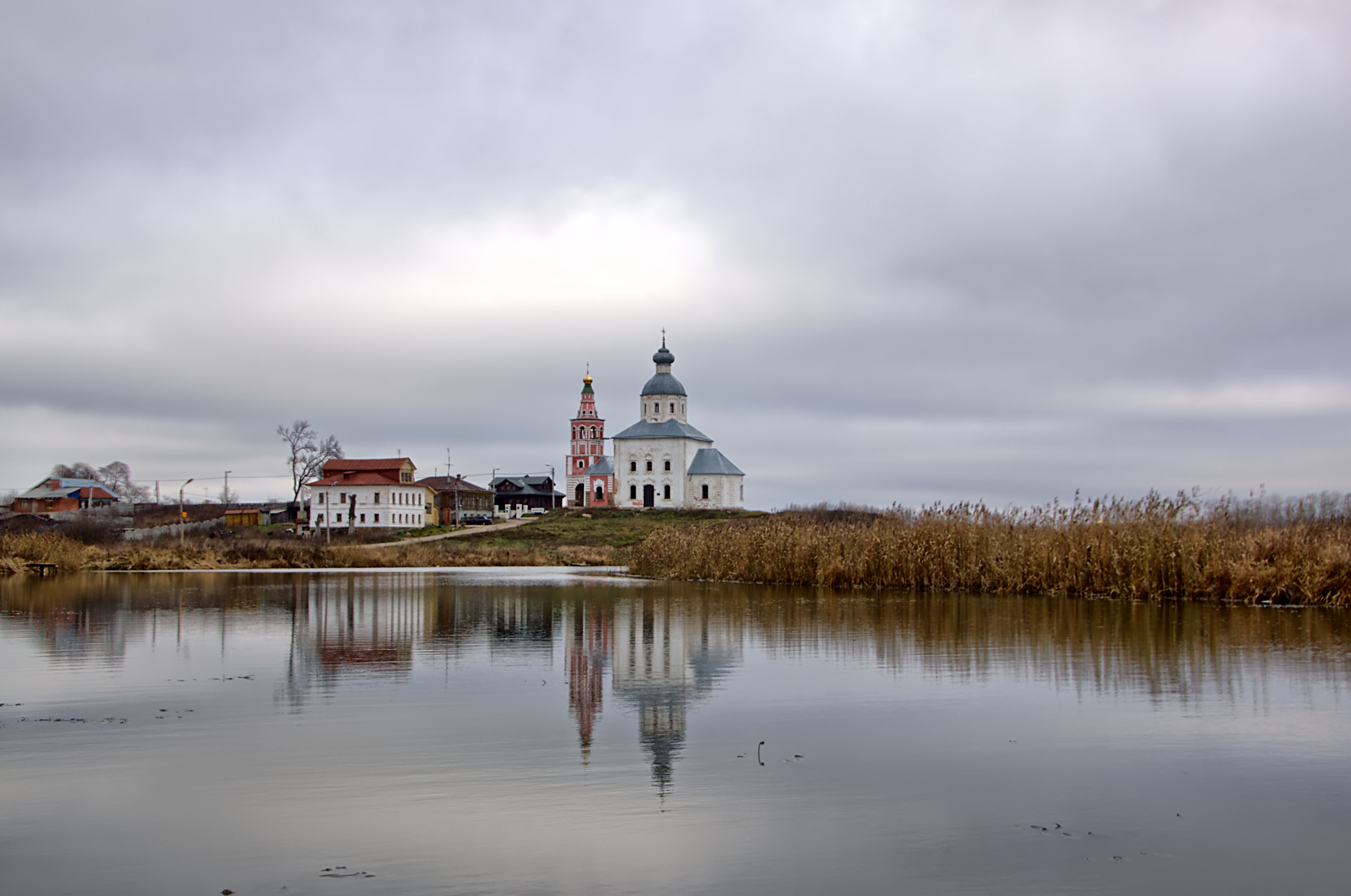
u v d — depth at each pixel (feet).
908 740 56.13
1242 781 48.62
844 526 185.37
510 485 629.92
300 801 45.73
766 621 111.86
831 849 40.32
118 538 364.79
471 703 66.28
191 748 54.49
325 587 175.83
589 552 361.51
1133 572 132.05
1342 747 54.34
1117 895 36.40
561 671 78.79
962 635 97.19
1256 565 125.08
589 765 51.19
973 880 37.58
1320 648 86.33
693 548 203.51
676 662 82.58
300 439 515.91
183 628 107.34
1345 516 135.13
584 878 37.68
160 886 37.01
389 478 476.13
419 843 40.88
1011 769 50.52
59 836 41.55
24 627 108.17
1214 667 77.30
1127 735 56.85
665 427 526.98
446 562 295.89
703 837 41.55
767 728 58.95
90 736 56.85
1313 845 40.81
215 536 386.93
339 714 62.75
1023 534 150.92
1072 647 88.07
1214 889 36.91
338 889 36.73
